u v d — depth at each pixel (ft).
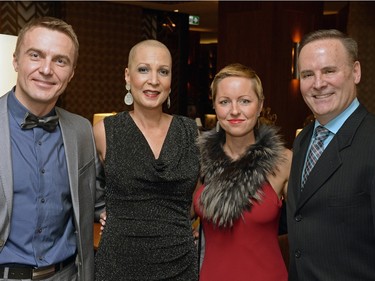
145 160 6.70
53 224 5.85
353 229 4.94
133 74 6.81
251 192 6.24
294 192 5.62
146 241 6.56
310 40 5.43
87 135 6.47
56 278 5.89
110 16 31.24
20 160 5.70
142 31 33.37
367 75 28.43
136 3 31.17
